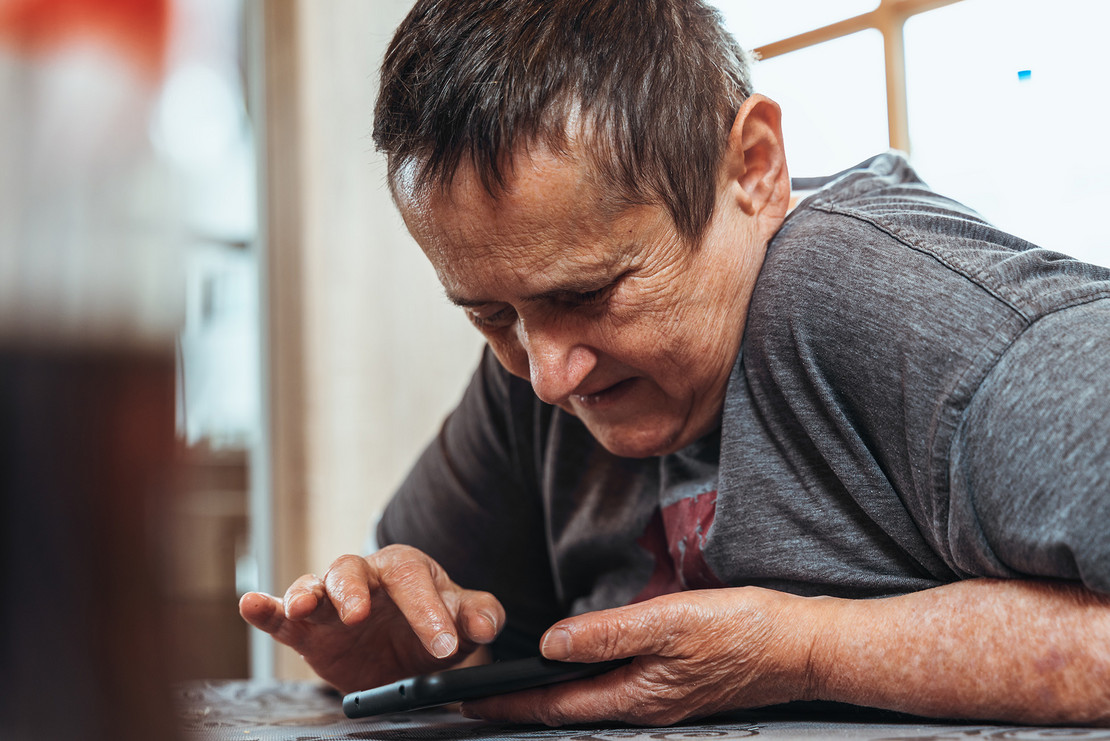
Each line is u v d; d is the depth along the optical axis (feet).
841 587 2.03
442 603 2.12
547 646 1.80
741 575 2.18
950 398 1.71
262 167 6.14
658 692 1.82
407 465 6.20
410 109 1.84
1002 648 1.60
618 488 2.57
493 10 1.81
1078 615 1.57
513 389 2.87
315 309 6.13
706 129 1.94
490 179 1.76
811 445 2.10
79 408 0.64
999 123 3.75
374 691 1.99
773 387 2.10
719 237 2.03
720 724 1.88
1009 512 1.59
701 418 2.24
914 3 3.89
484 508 3.00
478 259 1.85
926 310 1.81
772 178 2.14
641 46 1.85
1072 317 1.67
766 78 4.23
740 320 2.13
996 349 1.69
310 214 6.16
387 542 3.21
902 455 1.89
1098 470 1.51
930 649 1.66
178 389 0.68
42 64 0.63
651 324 1.96
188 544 0.70
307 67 6.19
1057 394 1.58
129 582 0.67
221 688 3.19
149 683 0.68
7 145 0.63
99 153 0.64
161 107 0.67
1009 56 3.73
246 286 6.16
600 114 1.77
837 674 1.74
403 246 6.29
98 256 0.64
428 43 1.85
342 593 2.06
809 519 2.07
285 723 2.22
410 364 6.27
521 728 1.98
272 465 6.04
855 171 2.40
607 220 1.82
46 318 0.63
